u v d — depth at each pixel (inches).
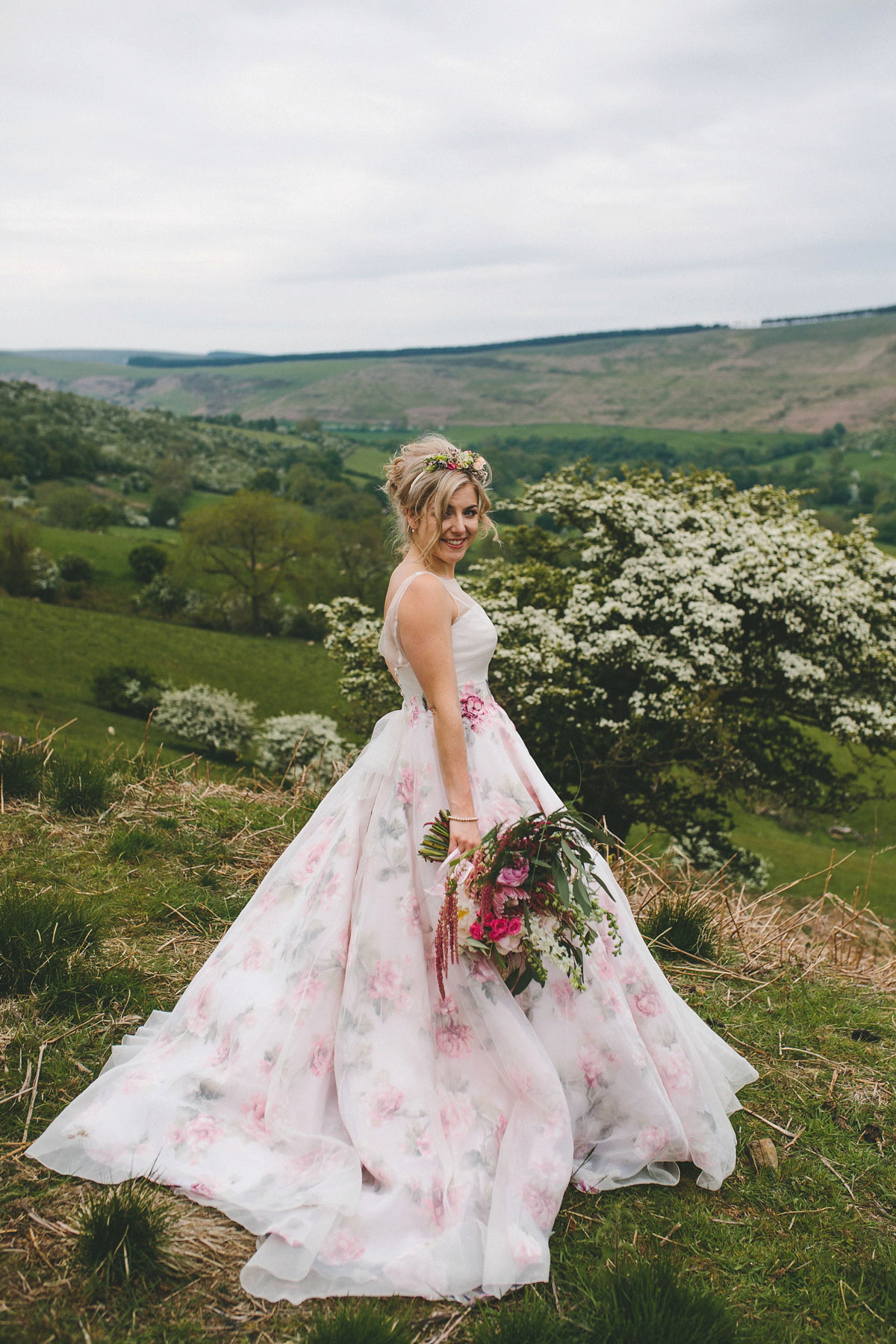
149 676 1509.6
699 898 170.4
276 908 99.0
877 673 488.4
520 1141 84.7
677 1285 73.6
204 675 1686.8
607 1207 86.3
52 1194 80.4
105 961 119.1
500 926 84.5
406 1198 79.4
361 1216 77.6
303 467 3779.5
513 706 466.0
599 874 94.5
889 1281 79.4
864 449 6215.6
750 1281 78.8
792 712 514.6
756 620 479.2
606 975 91.5
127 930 130.0
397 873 91.8
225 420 6574.8
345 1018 88.4
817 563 474.0
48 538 2541.8
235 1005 93.2
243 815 180.5
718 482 567.5
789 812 872.3
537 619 458.9
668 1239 82.7
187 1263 74.5
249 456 5103.3
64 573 2289.6
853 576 484.7
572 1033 90.3
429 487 91.7
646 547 470.3
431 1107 85.3
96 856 152.8
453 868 87.1
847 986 143.2
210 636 1924.2
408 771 95.2
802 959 153.9
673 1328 69.6
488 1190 81.8
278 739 949.8
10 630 1707.7
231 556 2055.9
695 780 524.1
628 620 462.0
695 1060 94.9
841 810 532.1
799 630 457.4
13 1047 100.3
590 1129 91.2
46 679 1520.7
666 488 562.9
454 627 94.7
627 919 96.6
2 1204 78.7
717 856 518.6
